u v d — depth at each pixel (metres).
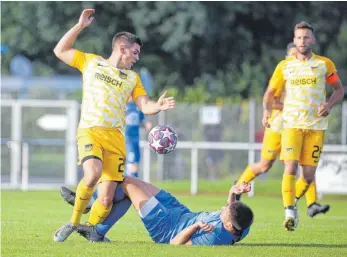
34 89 81.12
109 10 104.12
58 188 58.06
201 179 65.31
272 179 63.81
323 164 50.62
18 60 88.88
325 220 37.34
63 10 105.44
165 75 105.94
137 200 25.92
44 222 33.44
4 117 63.81
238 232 25.23
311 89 31.48
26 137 66.69
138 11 102.31
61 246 25.50
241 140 65.94
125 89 26.56
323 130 31.72
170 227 25.88
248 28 110.56
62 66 111.94
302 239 29.03
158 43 105.00
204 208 42.19
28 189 56.81
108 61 26.81
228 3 104.81
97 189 27.27
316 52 107.94
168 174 64.69
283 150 31.31
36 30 108.38
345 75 105.94
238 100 82.00
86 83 26.56
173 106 26.16
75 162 59.34
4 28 110.00
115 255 23.66
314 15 109.38
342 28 106.81
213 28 104.88
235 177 65.25
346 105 63.12
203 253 23.89
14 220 34.12
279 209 42.84
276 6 108.25
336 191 50.62
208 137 66.00
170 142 27.80
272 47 111.00
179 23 101.56
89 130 26.05
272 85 32.44
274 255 24.27
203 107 65.44
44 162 66.94
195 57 106.69
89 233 26.44
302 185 32.22
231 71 103.94
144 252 24.11
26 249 24.84
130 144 43.25
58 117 66.31
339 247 26.84
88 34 103.44
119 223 33.91
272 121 35.59
